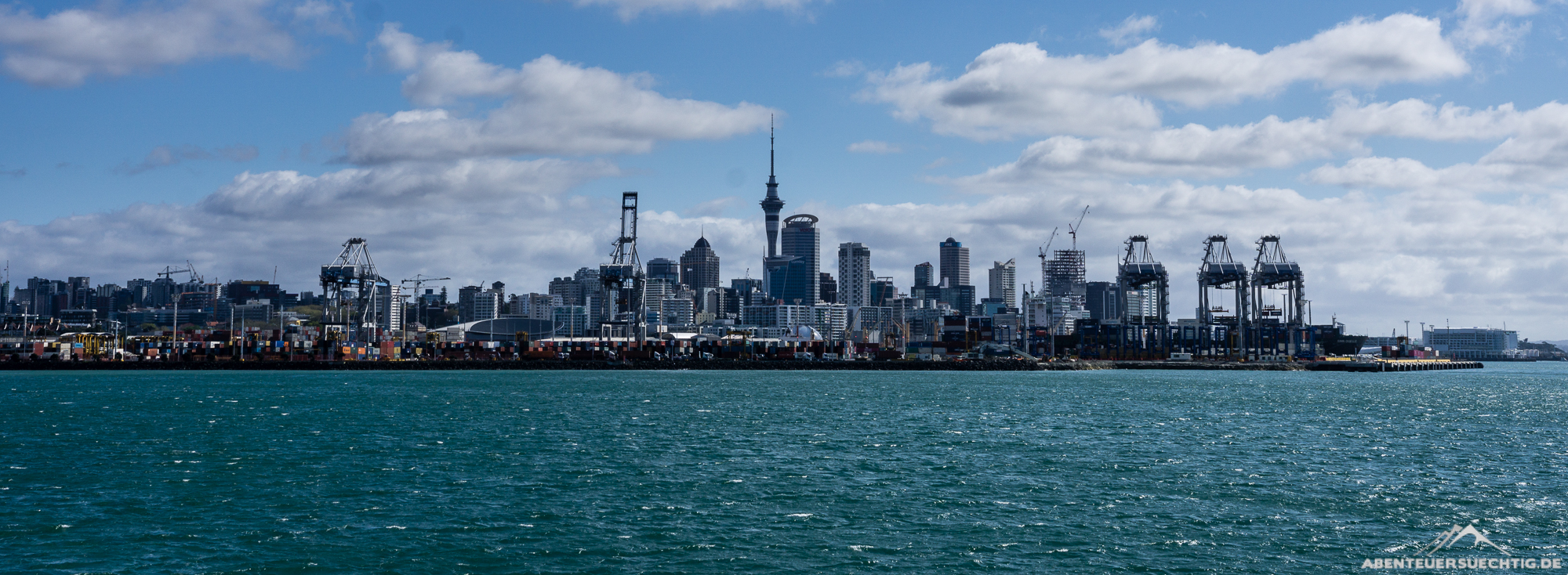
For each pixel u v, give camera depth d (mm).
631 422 119562
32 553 51656
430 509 62219
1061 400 166375
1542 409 152125
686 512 61875
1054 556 51562
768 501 65500
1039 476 75562
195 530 56469
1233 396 185500
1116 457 86375
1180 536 55906
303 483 71750
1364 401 171375
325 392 186625
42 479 73000
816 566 49875
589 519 59750
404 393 184625
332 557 51031
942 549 52906
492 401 160625
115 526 57375
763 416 130000
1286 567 49969
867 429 111125
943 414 133125
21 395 178000
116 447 92688
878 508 63250
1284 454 88875
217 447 92125
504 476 75312
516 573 48656
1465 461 84500
